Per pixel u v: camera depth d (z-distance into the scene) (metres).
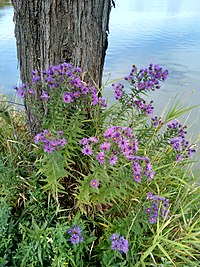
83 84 0.80
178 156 0.86
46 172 0.74
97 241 0.83
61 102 0.77
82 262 0.73
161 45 3.42
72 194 0.80
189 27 4.44
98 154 0.70
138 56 2.97
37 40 0.85
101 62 0.91
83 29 0.84
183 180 0.92
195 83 2.24
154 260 0.75
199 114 1.69
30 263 0.72
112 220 0.83
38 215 0.79
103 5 0.85
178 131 0.88
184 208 0.87
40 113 0.84
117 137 0.71
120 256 0.71
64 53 0.85
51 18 0.82
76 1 0.80
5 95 1.42
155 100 1.89
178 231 0.85
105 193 0.74
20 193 0.82
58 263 0.69
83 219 0.83
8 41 3.26
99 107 0.86
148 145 0.90
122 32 4.06
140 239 0.79
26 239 0.72
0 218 0.73
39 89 0.88
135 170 0.72
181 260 0.81
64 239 0.70
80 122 0.81
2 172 0.80
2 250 0.73
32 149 0.92
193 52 3.15
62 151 0.76
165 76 0.82
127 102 0.85
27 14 0.83
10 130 1.01
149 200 0.77
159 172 0.88
